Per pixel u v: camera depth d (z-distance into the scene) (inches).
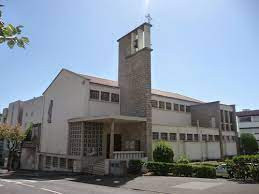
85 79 1030.4
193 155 1296.8
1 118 2023.9
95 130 984.3
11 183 672.4
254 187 466.3
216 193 437.1
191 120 1565.0
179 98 1499.8
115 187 577.3
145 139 970.7
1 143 1920.5
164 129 1178.0
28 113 1584.6
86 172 904.9
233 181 561.3
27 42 129.0
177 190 493.0
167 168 768.9
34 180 756.0
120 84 1156.5
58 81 1235.9
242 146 1669.5
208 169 677.3
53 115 1226.6
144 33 1087.6
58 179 765.3
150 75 1045.2
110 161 849.5
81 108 1015.0
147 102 1003.9
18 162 1521.9
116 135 1065.5
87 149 946.1
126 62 1148.5
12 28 124.5
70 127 1036.5
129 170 837.8
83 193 480.4
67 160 1021.8
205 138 1405.0
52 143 1181.7
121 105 1125.7
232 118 1657.2
